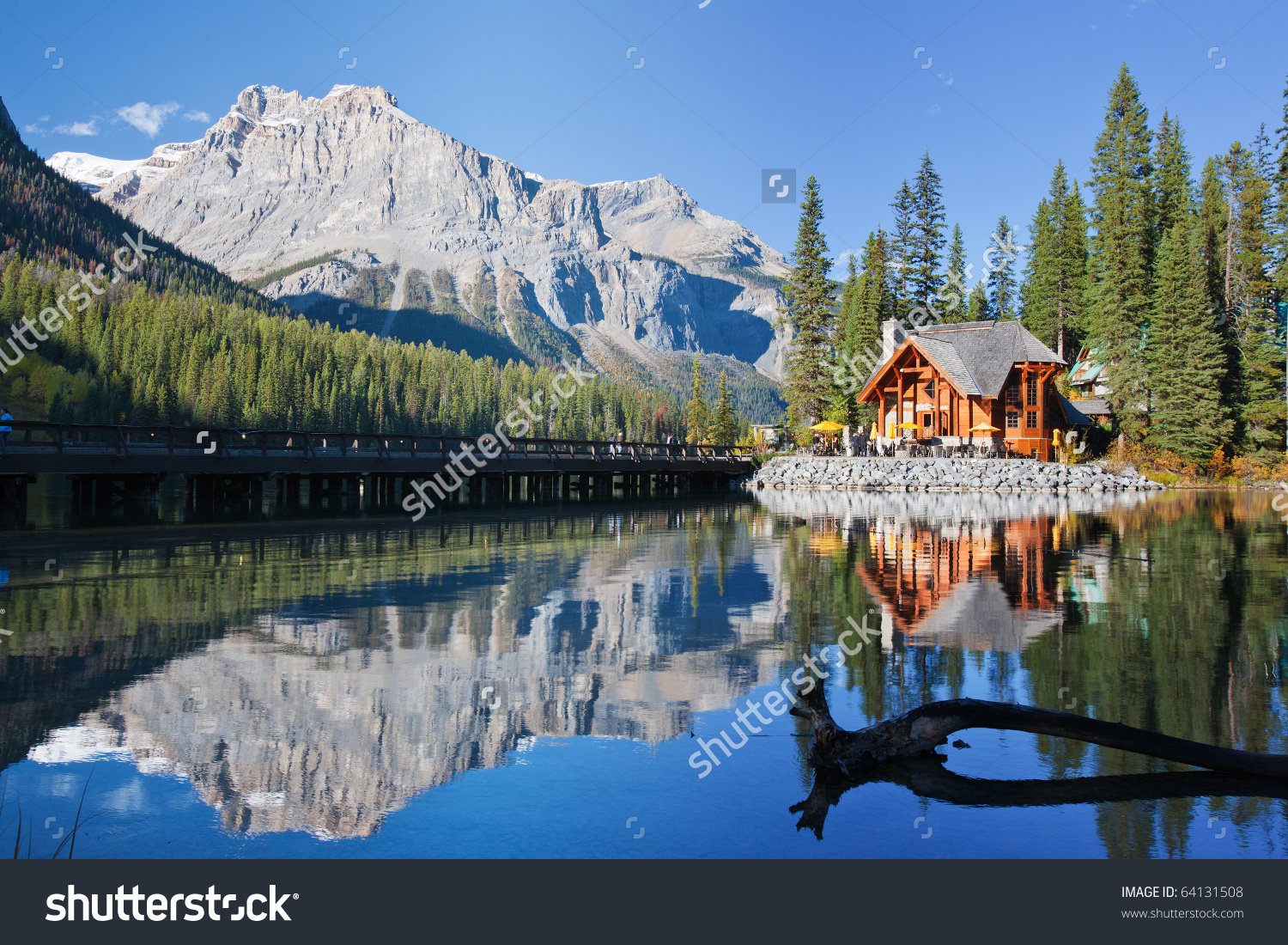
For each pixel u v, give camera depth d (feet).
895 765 20.29
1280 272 162.20
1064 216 205.77
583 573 50.98
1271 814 17.63
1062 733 20.86
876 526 81.35
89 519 80.53
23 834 16.30
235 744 21.18
